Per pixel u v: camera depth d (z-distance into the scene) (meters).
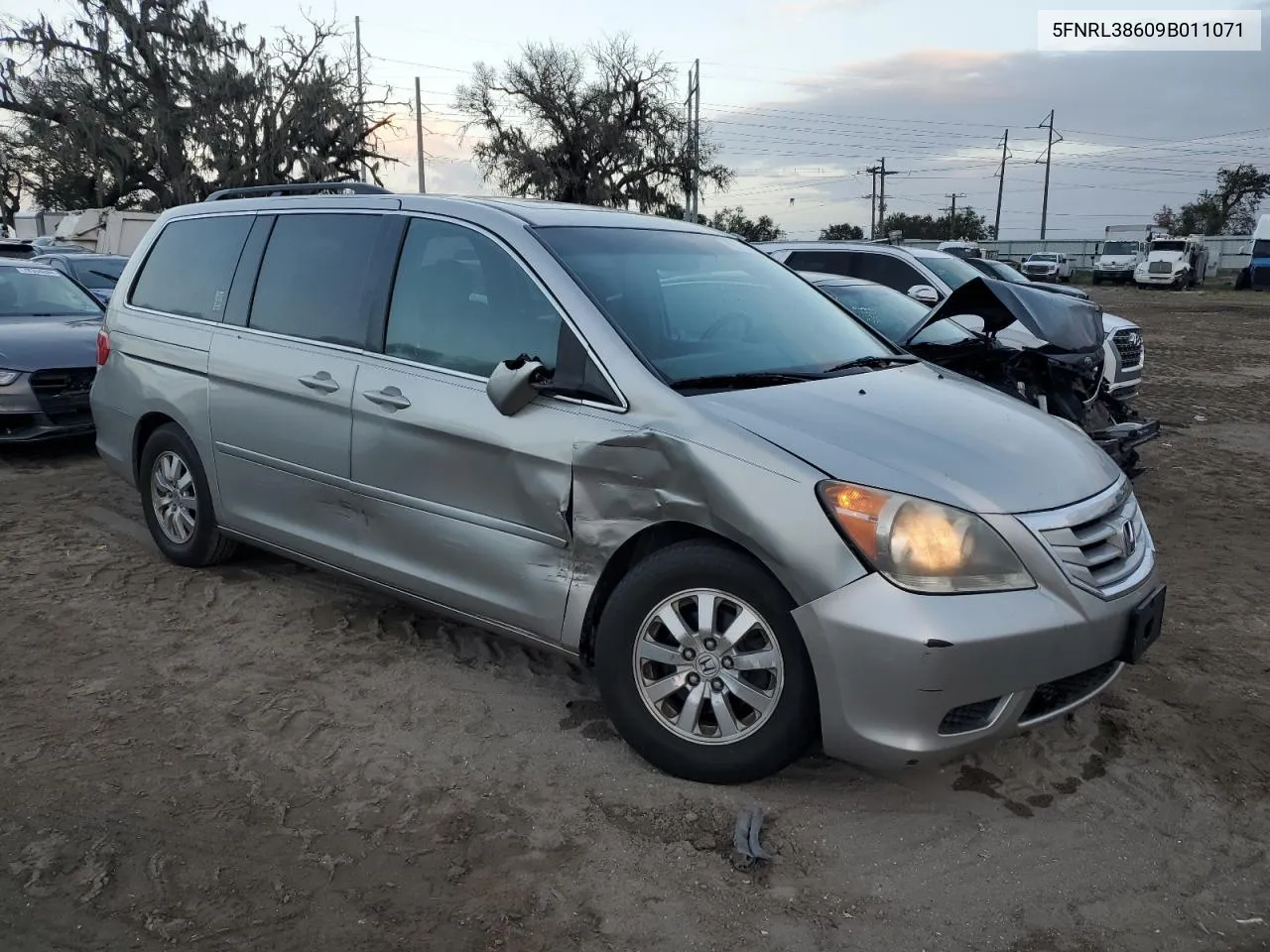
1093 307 6.61
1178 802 3.29
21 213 31.42
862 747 2.95
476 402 3.67
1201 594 5.28
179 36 39.66
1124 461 6.46
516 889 2.81
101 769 3.39
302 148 41.47
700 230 4.70
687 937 2.63
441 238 4.06
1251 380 14.51
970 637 2.84
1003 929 2.68
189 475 5.11
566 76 49.59
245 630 4.55
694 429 3.18
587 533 3.38
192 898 2.75
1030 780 3.39
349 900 2.75
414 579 3.95
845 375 3.83
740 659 3.14
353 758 3.48
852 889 2.83
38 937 2.59
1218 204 83.88
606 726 3.71
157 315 5.21
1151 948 2.62
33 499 6.75
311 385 4.23
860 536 2.91
